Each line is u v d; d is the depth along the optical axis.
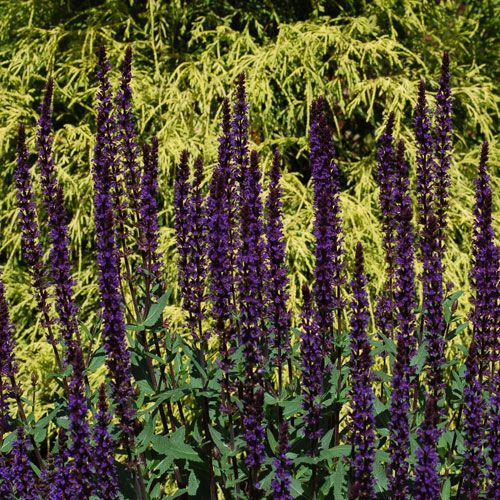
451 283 3.81
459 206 7.33
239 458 3.74
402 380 2.86
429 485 2.79
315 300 3.27
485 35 9.20
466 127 8.52
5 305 3.23
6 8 8.66
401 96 7.44
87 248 8.27
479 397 3.03
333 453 3.24
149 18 8.27
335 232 3.51
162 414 3.79
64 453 2.90
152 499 3.35
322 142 3.48
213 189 3.40
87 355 3.59
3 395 3.30
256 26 8.27
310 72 7.43
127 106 3.64
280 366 3.39
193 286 3.45
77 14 8.70
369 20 8.09
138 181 3.66
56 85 7.84
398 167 3.73
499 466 2.96
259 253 3.25
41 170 3.46
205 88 7.59
